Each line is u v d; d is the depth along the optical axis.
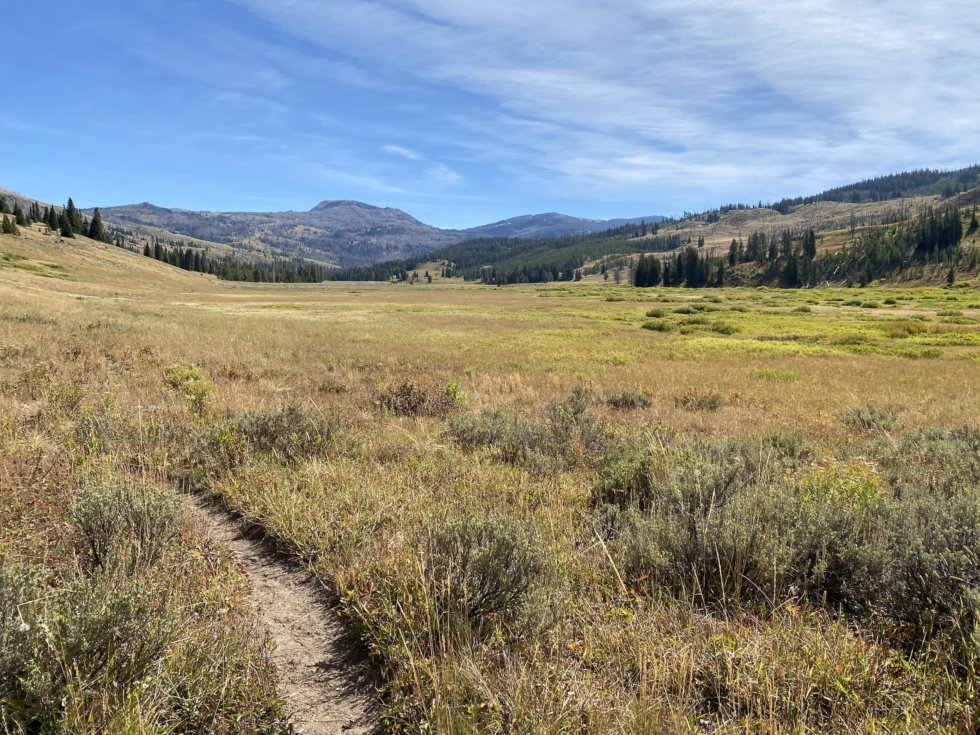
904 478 5.84
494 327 41.16
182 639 2.68
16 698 2.15
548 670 2.59
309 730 2.52
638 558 3.83
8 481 4.86
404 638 2.87
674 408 12.12
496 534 3.42
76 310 31.17
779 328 41.38
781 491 4.35
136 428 6.84
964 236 160.38
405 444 7.38
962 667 2.70
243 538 4.59
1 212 125.00
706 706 2.60
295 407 7.58
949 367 20.94
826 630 3.03
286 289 138.38
